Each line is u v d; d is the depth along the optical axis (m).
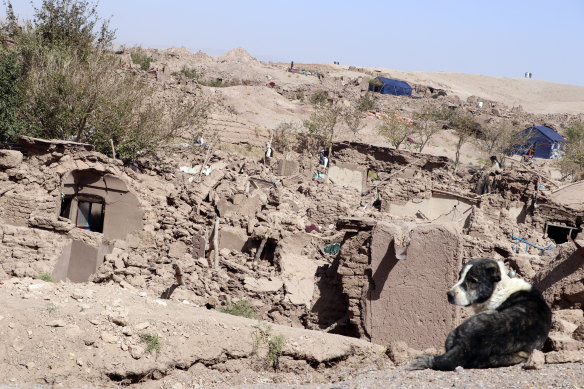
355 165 55.62
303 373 10.60
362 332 13.02
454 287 7.72
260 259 19.23
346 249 13.55
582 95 178.00
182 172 35.25
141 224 23.11
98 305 9.83
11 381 8.26
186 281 16.56
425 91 121.00
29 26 39.34
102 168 23.12
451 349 7.59
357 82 114.56
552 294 10.14
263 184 36.34
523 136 82.94
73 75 32.03
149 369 9.20
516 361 7.30
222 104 76.50
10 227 18.62
